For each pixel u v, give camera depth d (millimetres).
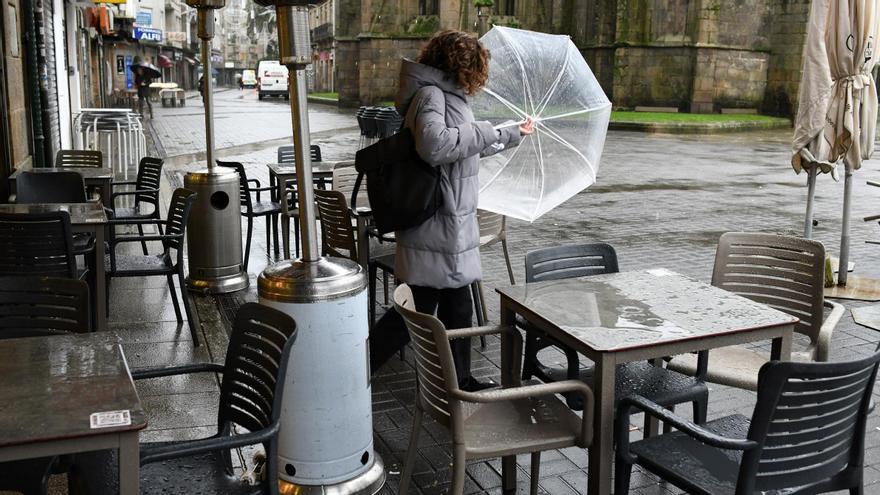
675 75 35875
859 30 7156
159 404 4734
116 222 5891
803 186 15555
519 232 10633
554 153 4820
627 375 3895
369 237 6445
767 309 3545
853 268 8531
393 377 5266
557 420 3346
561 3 40875
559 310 3525
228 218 7051
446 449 4258
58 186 7168
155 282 7375
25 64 10711
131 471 2293
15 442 2158
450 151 4020
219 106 43156
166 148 20031
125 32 35875
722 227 11188
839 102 7363
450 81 4094
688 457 3041
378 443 4320
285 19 3359
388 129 18141
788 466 2684
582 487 3887
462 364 4469
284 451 3549
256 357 2910
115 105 40219
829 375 2592
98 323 5492
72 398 2443
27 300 3455
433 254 4305
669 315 3461
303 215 3531
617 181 16000
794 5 35219
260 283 3488
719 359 4102
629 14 35969
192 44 83500
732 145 24562
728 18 35688
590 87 4812
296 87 3432
